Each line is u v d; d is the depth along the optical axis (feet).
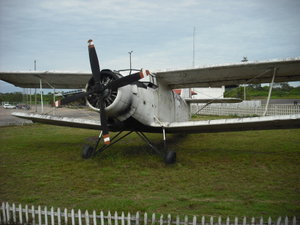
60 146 29.78
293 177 17.78
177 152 25.95
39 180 17.38
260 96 164.55
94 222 10.50
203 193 14.80
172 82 25.89
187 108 37.11
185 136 37.09
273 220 11.37
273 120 18.84
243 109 67.82
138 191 15.24
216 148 28.12
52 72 25.90
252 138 34.86
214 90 93.91
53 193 15.01
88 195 14.66
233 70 21.79
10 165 21.31
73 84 30.55
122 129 23.57
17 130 45.52
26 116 26.25
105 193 14.94
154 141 33.01
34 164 21.56
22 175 18.53
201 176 18.08
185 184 16.43
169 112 27.73
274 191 15.08
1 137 37.47
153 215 10.18
